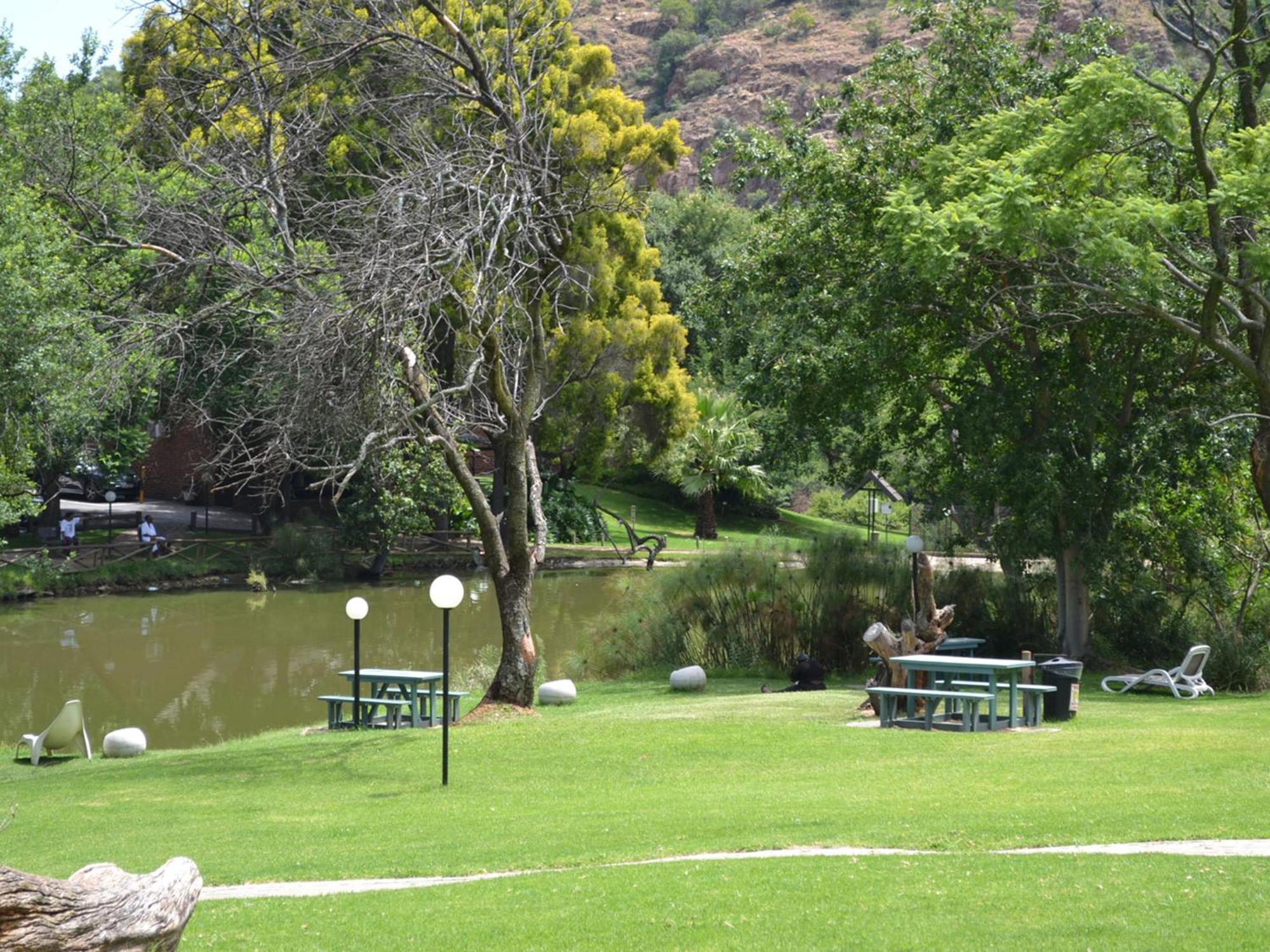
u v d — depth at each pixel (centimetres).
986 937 651
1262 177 1730
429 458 4525
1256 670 2155
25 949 487
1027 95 2455
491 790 1299
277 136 1972
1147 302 1956
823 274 2675
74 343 2855
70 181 2770
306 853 1020
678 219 8619
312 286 1753
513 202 1753
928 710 1536
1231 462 2358
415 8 2014
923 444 2803
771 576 2675
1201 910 684
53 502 4866
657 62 17562
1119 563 2384
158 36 1908
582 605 4053
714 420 6147
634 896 773
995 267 2206
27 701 2542
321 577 4734
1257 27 1991
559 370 5166
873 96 2744
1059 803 1027
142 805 1314
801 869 821
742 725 1591
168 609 3991
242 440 1783
